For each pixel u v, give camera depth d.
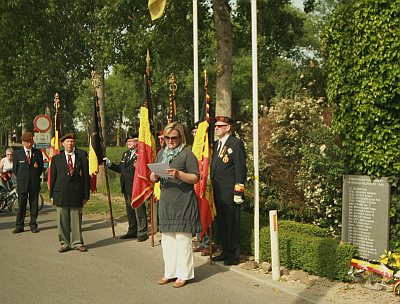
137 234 9.29
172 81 9.48
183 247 6.37
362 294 5.83
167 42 14.22
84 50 21.02
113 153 42.31
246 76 35.12
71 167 8.43
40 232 10.34
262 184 9.98
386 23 6.53
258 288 6.25
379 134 6.64
